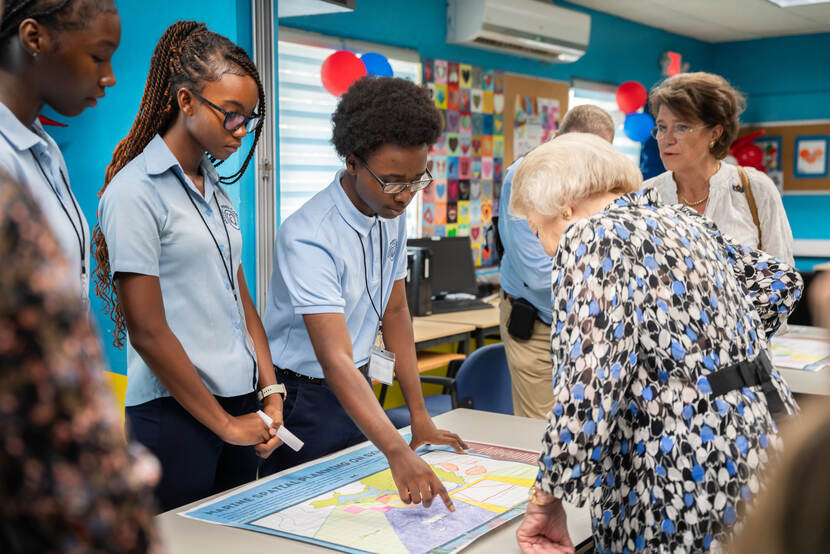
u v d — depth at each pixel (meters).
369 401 1.59
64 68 1.31
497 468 1.75
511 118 6.28
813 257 8.40
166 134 1.70
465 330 4.27
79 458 0.43
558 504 1.32
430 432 1.89
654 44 7.96
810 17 7.36
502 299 3.12
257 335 1.84
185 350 1.65
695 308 1.27
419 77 5.42
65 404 0.43
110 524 0.44
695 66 8.68
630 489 1.28
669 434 1.24
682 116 2.54
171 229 1.62
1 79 1.32
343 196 1.77
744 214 2.69
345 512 1.49
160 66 1.67
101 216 1.59
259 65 3.38
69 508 0.43
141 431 1.65
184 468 1.67
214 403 1.61
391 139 1.61
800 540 0.46
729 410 1.24
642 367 1.26
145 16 3.32
